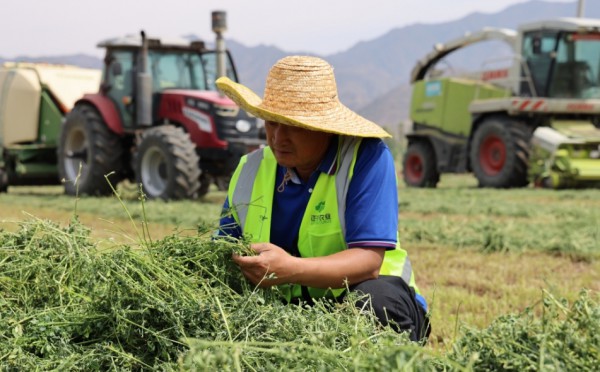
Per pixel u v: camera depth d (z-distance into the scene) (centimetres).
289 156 309
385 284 304
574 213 1083
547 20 1602
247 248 294
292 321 251
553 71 1609
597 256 744
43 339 249
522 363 215
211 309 256
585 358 215
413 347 196
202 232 306
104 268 265
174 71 1326
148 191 1263
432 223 941
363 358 205
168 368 239
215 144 1241
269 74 315
